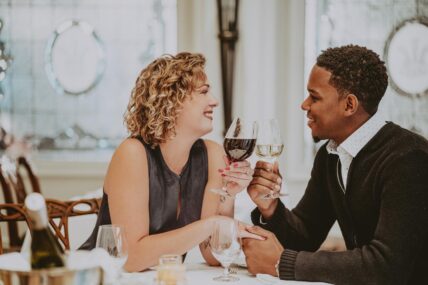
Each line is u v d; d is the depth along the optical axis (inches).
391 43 205.8
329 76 80.2
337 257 74.2
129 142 85.2
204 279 73.1
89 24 215.9
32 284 49.9
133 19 215.9
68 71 216.8
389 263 73.7
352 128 81.8
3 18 215.5
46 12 215.5
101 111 217.2
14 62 216.2
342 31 207.2
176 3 212.2
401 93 206.4
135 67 216.8
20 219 92.9
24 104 217.3
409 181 76.2
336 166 87.7
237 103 198.8
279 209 88.0
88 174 211.8
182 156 88.4
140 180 83.7
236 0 195.0
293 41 204.4
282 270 74.3
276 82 205.2
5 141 214.5
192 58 86.8
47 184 212.2
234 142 82.8
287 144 205.8
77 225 110.3
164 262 63.5
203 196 91.0
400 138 79.8
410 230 75.0
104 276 54.7
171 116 84.7
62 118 217.2
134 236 81.8
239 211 131.5
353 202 82.8
